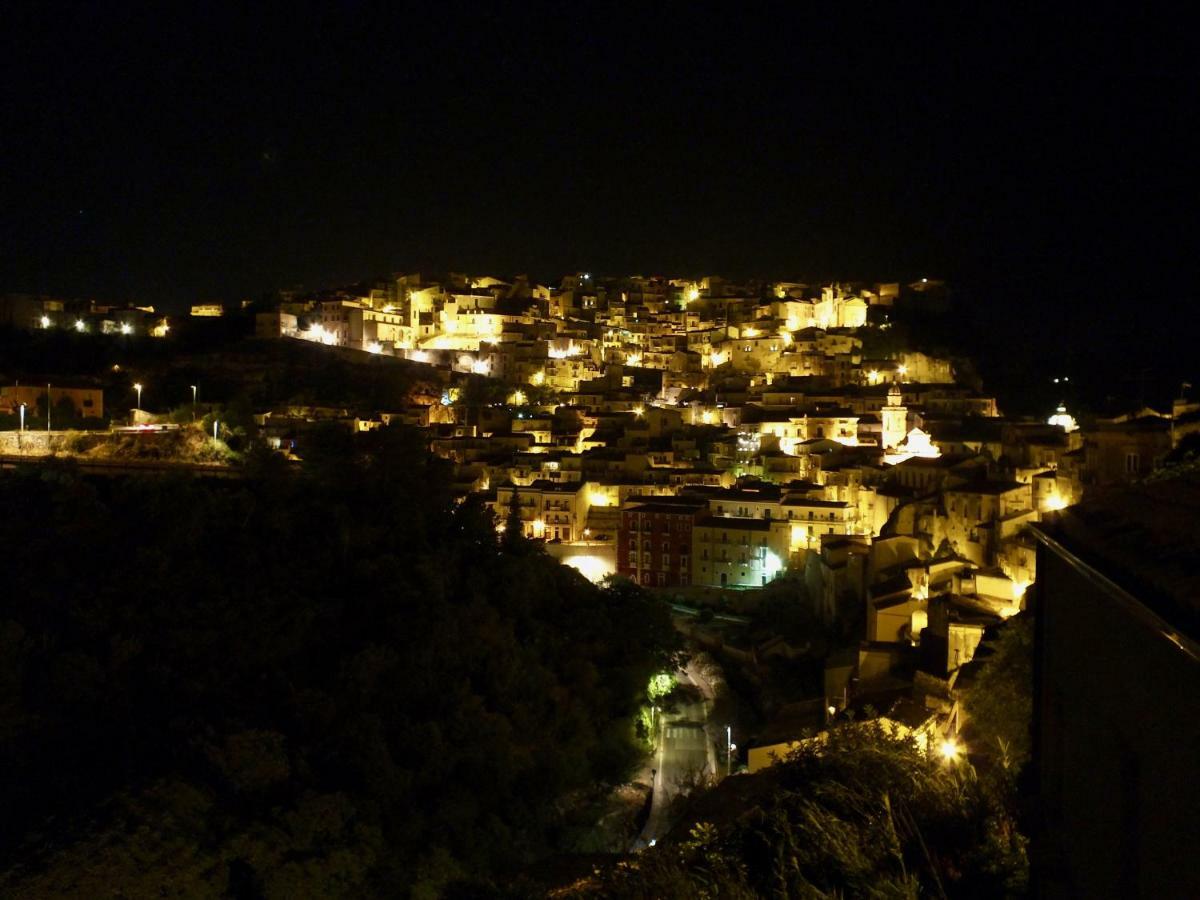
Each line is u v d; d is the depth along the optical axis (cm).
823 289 19400
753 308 18362
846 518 8856
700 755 5838
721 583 9050
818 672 6350
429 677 5250
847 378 14725
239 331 15975
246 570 5969
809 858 1412
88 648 5016
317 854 3825
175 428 9144
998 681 2848
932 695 4172
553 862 3678
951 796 1475
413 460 7900
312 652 5488
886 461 9881
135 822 3566
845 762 1739
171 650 5056
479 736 4966
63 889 3225
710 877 1584
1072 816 889
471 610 5900
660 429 12506
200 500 6400
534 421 12912
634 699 6328
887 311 17800
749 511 9319
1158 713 637
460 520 7506
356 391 14075
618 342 18412
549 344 16825
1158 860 633
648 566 9375
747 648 7312
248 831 3725
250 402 11969
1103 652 784
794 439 11894
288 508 6781
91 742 4425
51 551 5816
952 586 5650
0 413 9181
